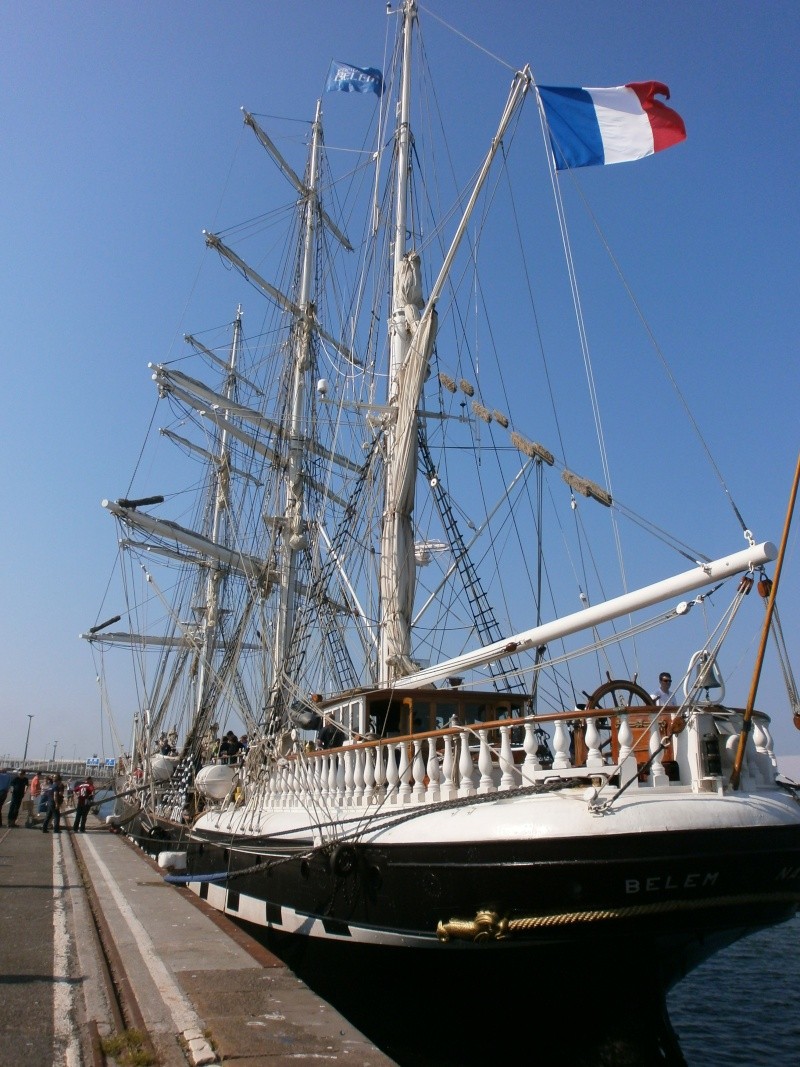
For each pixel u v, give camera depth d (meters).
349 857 9.88
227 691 21.47
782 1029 14.96
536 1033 8.55
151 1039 6.74
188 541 32.62
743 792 8.20
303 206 34.53
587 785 7.91
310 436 27.80
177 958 9.46
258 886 12.96
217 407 32.06
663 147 13.60
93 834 29.89
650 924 7.50
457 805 8.59
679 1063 8.28
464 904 8.09
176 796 23.61
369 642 16.88
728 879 7.51
